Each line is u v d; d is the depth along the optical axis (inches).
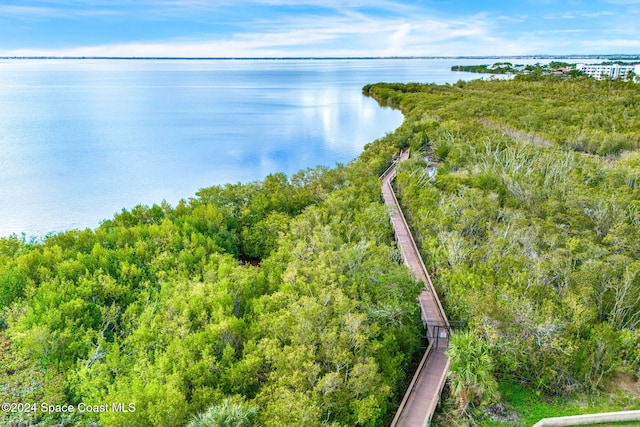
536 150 2691.9
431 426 944.3
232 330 1092.5
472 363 958.4
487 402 999.0
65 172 3181.6
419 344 1168.2
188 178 3120.1
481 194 1966.0
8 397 956.6
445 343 1187.9
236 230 1935.3
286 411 829.2
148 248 1581.0
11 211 2495.1
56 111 5802.2
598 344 1074.7
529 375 1076.5
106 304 1333.7
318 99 7539.4
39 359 1067.9
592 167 2444.6
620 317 1214.9
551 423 956.6
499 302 1107.9
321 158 3649.1
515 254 1461.6
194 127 4886.8
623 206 1815.9
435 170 2662.4
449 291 1334.9
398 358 1053.2
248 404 872.3
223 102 7190.0
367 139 4311.0
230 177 3149.6
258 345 1046.4
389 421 962.7
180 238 1633.9
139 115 5669.3
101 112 5841.5
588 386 1072.8
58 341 1084.5
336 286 1273.4
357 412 890.7
